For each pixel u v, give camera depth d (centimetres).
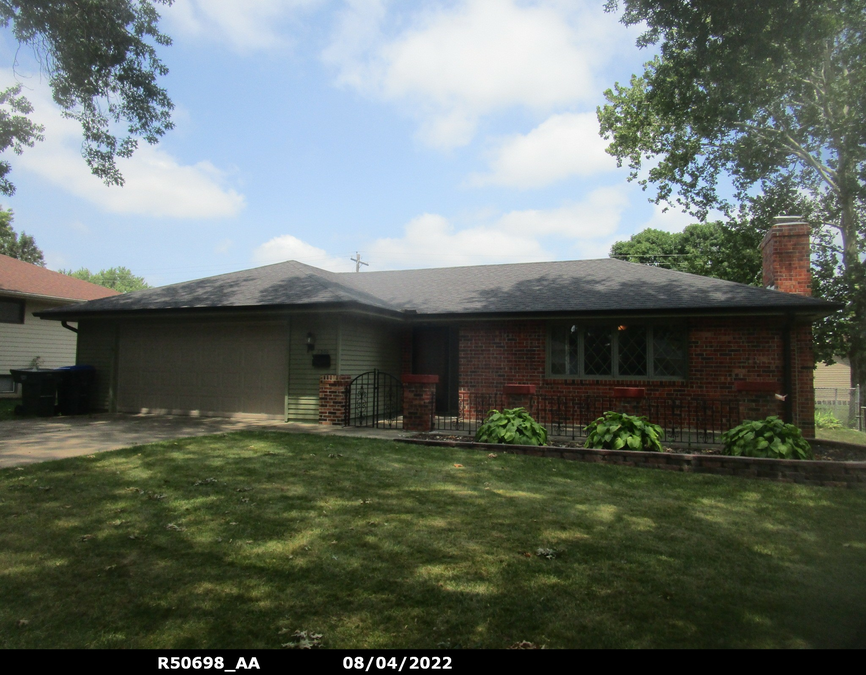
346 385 1126
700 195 2161
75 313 1295
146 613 316
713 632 309
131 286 7269
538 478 676
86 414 1285
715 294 1182
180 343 1286
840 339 1800
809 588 371
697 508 563
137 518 480
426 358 1471
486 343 1323
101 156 1452
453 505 548
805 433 1150
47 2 1142
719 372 1154
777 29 996
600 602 343
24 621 304
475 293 1422
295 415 1176
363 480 637
